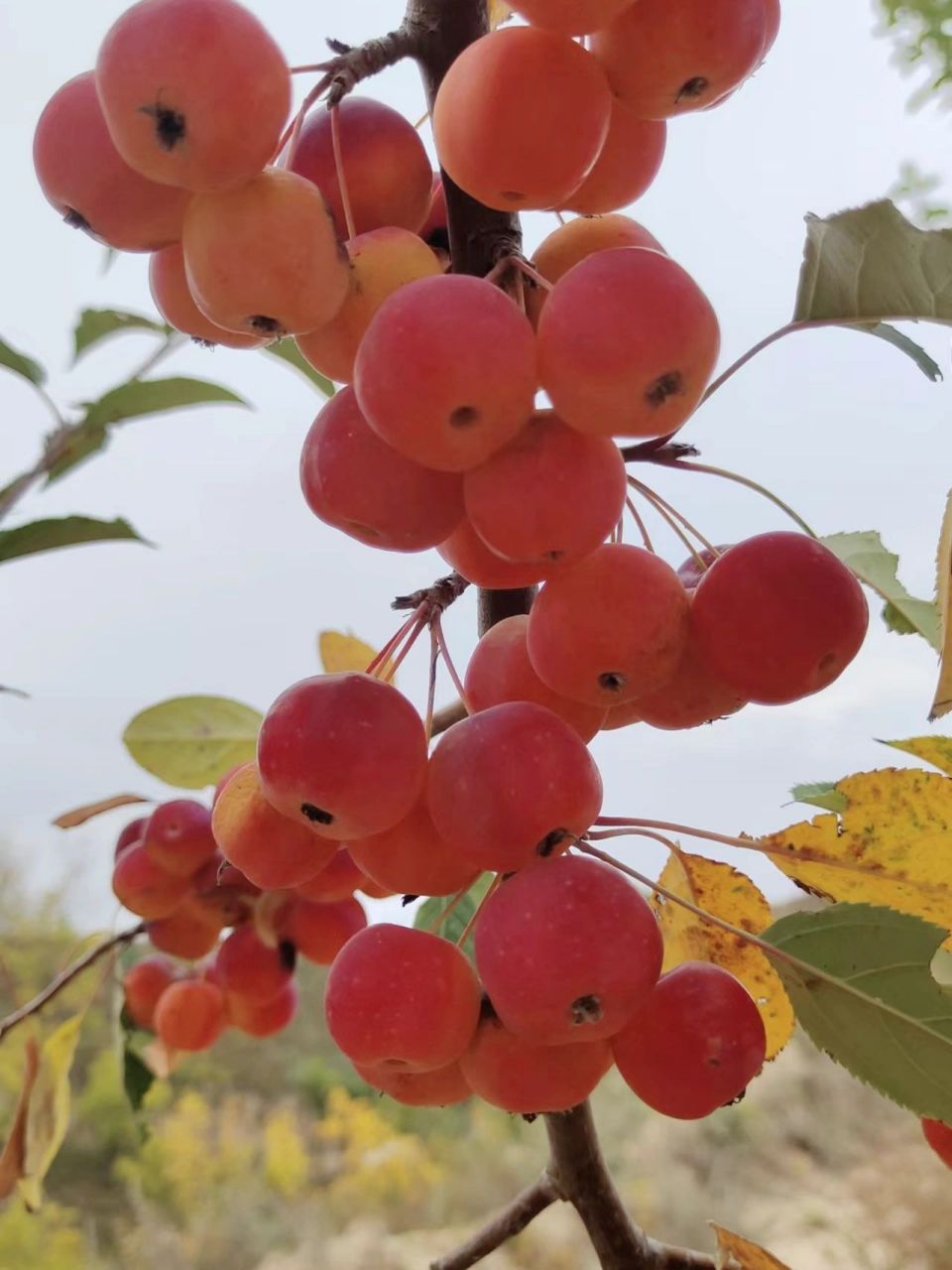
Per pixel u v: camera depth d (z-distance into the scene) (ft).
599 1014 0.51
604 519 0.51
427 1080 0.60
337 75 0.57
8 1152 1.08
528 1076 0.56
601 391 0.47
